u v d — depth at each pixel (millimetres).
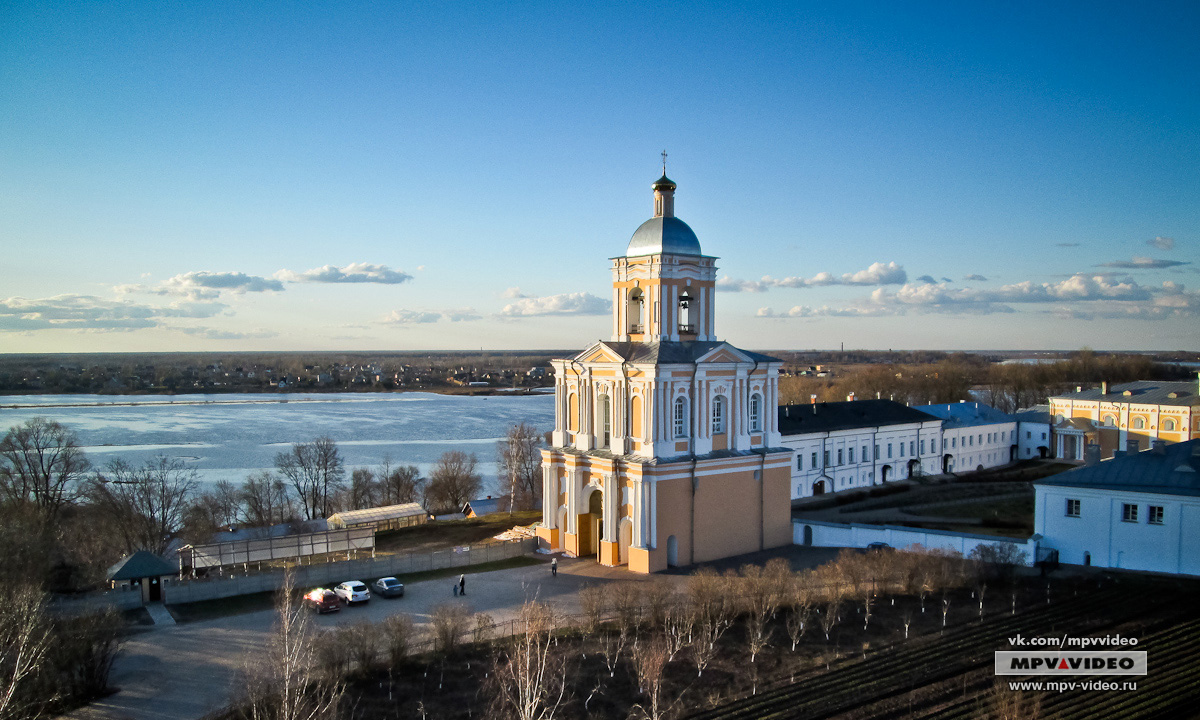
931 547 63375
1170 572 55719
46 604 50875
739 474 66812
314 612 52438
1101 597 51531
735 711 38281
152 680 41594
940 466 115375
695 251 67500
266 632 48719
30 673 37906
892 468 107562
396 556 62562
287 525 85062
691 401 64000
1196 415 114312
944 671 41938
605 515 64688
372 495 111188
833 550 68188
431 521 90875
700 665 42469
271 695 37000
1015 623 47781
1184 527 55250
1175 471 57469
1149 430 119250
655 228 66812
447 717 37500
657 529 61906
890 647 44938
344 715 37438
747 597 50438
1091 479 59406
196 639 47469
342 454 163625
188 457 154250
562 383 70312
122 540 77500
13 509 70625
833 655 44062
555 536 69312
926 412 121250
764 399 69312
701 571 54562
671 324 66438
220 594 56062
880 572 53812
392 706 38531
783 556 66125
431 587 58656
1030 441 130000
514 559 66938
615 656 43938
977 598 52156
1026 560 59344
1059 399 129375
